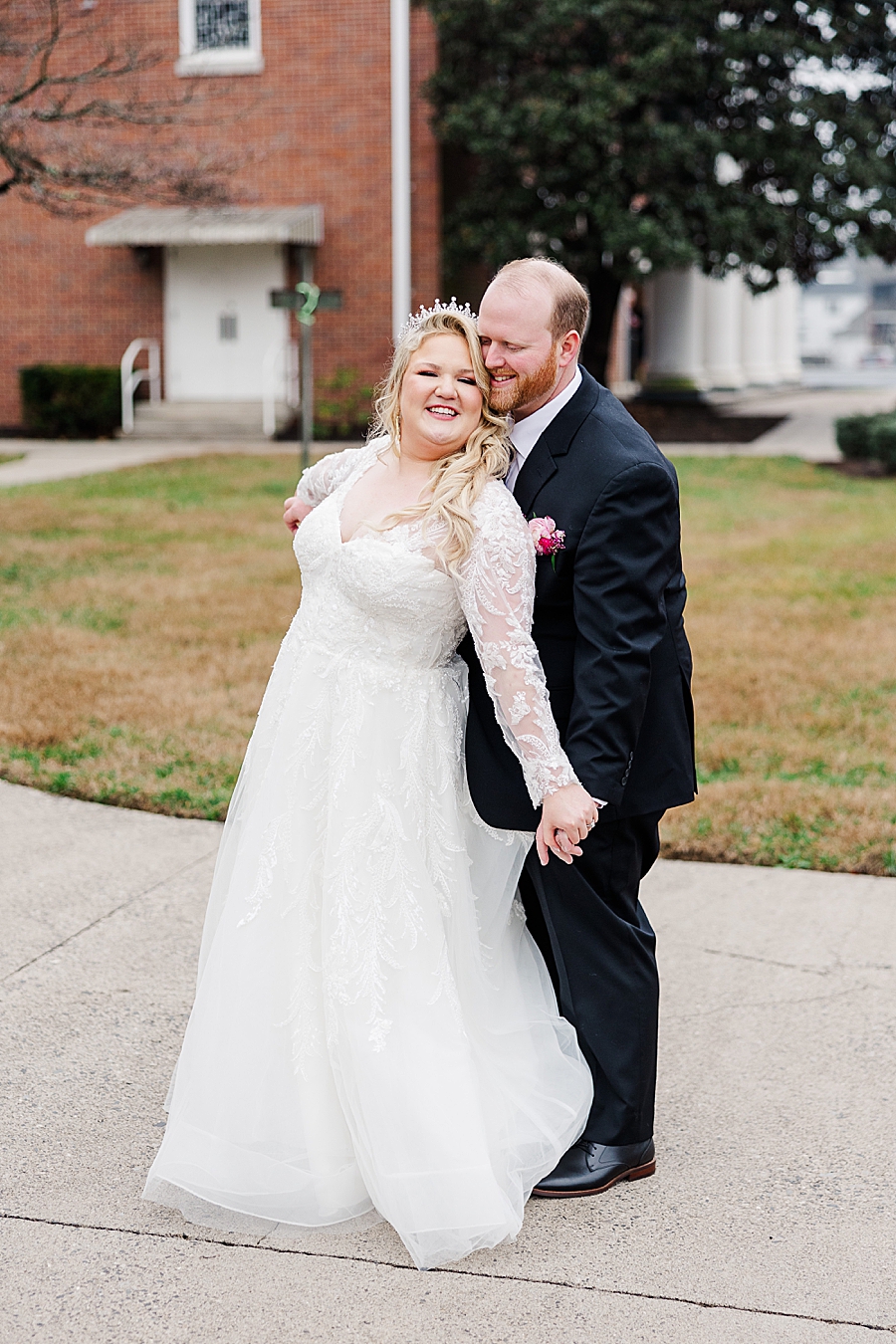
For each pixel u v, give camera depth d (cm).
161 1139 315
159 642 787
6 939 423
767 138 1908
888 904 462
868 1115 330
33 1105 329
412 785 283
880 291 10394
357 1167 284
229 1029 284
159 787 558
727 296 3047
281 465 1650
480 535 269
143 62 1357
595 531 269
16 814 536
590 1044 297
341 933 279
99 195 2027
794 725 659
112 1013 376
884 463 1638
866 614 890
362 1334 247
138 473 1566
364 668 284
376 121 1934
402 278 1955
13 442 2003
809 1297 258
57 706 659
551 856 289
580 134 1803
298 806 288
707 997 395
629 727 269
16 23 1398
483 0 1808
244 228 1900
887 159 1986
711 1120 329
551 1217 287
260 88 1947
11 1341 244
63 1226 280
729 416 2480
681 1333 247
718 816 536
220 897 309
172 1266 267
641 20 1848
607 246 1820
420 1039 278
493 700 276
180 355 2077
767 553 1110
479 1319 252
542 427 283
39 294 2097
